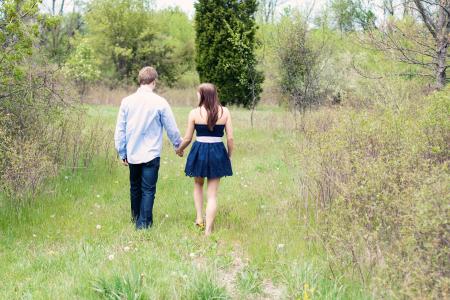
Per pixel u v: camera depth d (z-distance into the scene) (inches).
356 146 227.5
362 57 529.0
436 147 204.1
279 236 214.8
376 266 160.2
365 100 406.6
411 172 182.9
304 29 580.7
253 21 925.2
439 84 358.3
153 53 1481.3
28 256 196.1
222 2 937.5
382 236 170.2
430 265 136.6
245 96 904.3
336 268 170.2
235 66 884.6
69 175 324.2
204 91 227.5
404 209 161.6
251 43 703.7
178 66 1523.1
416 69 425.7
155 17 1585.9
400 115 254.4
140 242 211.3
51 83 330.6
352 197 187.8
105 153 384.5
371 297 147.9
